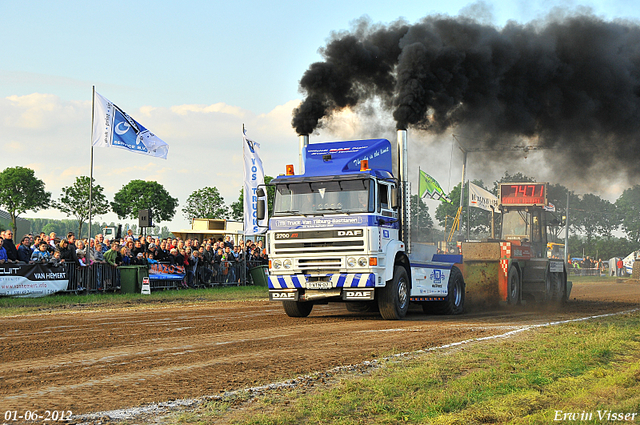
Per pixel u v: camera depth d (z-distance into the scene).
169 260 21.70
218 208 56.44
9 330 10.65
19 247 17.19
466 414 5.18
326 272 12.48
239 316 13.63
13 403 5.59
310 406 5.45
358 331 10.93
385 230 12.73
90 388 6.20
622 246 71.75
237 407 5.47
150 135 19.94
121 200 60.66
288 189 12.91
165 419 5.09
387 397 5.77
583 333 10.61
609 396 5.72
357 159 12.98
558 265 20.08
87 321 12.16
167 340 9.55
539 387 6.26
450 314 15.29
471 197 27.05
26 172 57.47
